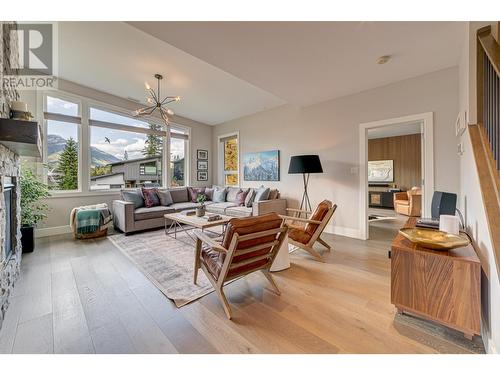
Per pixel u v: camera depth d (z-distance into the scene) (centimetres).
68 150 425
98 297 190
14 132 158
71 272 240
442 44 232
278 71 291
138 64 357
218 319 162
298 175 462
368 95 356
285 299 188
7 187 190
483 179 137
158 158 559
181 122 594
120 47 317
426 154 303
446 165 288
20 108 193
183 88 433
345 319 161
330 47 237
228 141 636
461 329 136
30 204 356
